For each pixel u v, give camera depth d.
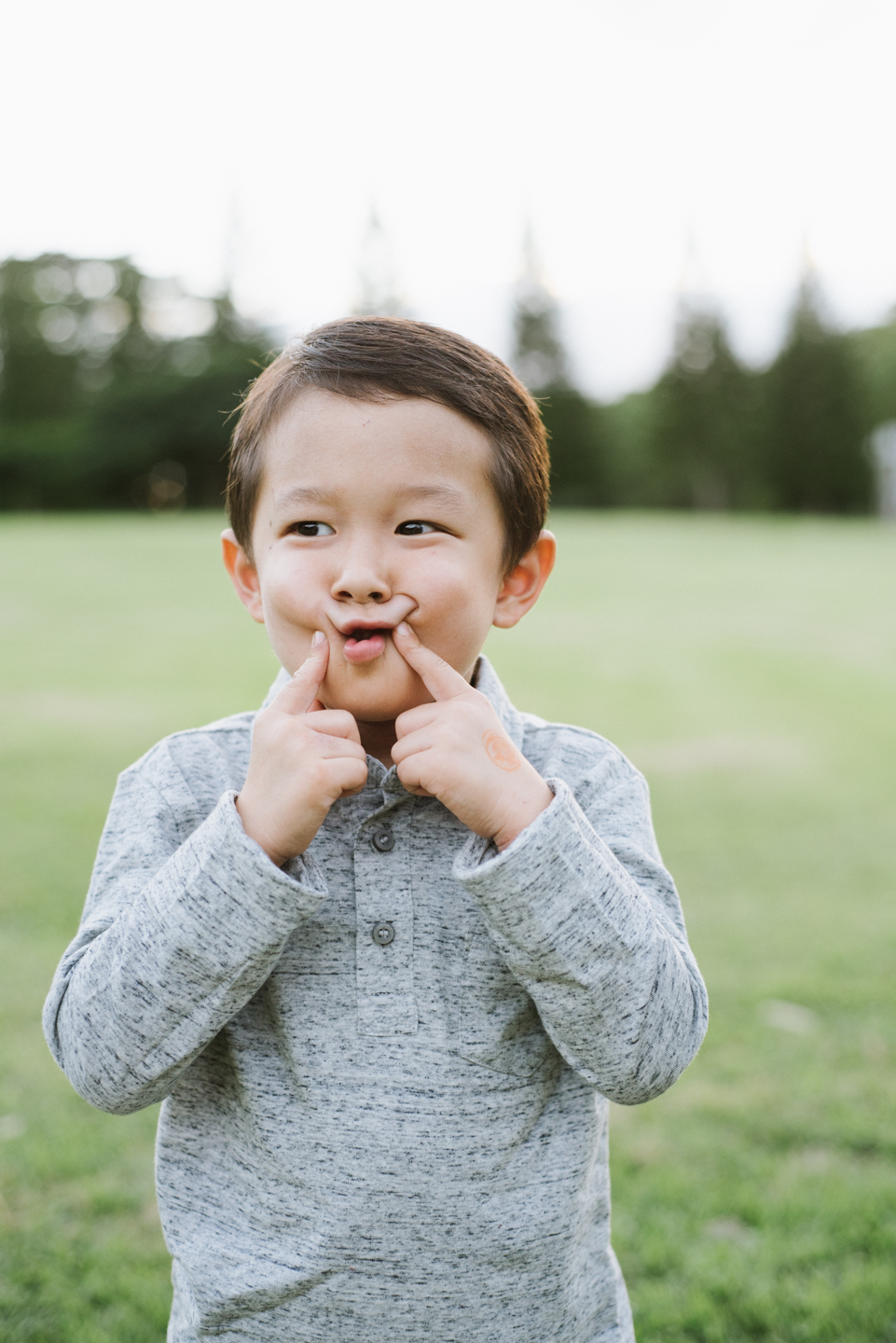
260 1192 1.03
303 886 0.94
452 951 1.03
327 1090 1.01
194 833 1.00
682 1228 2.10
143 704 7.53
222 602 13.68
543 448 1.16
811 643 10.73
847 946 3.50
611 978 0.97
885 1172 2.29
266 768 0.98
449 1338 1.02
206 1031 0.97
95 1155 2.34
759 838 4.71
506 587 1.17
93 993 0.99
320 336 1.08
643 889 1.13
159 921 0.96
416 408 1.01
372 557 1.00
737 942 3.55
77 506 45.50
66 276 47.00
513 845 0.95
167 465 45.91
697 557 21.00
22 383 46.06
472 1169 1.01
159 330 48.22
